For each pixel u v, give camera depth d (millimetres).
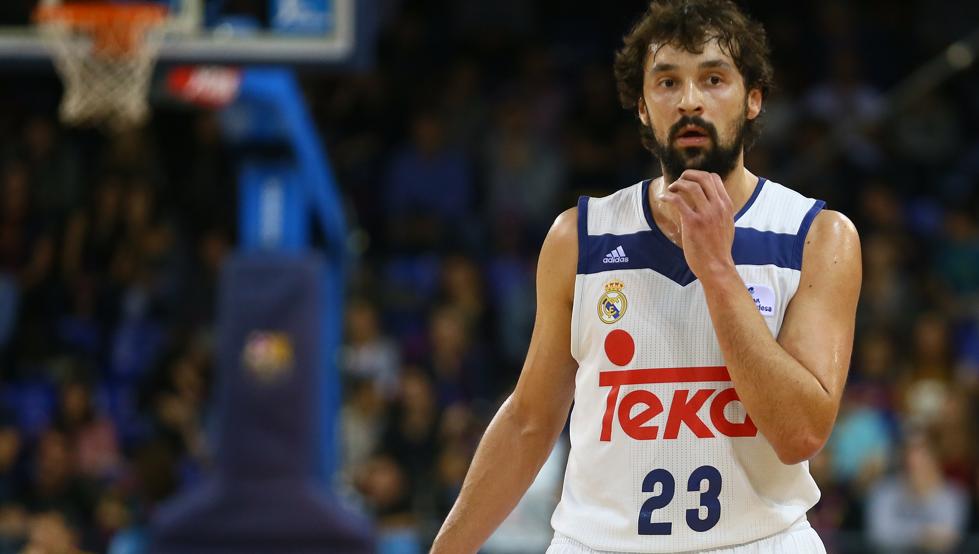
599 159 36875
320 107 38688
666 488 8578
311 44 18938
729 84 8586
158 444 24703
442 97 38656
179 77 19516
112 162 35125
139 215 34125
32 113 37875
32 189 34812
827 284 8625
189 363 29547
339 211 25141
